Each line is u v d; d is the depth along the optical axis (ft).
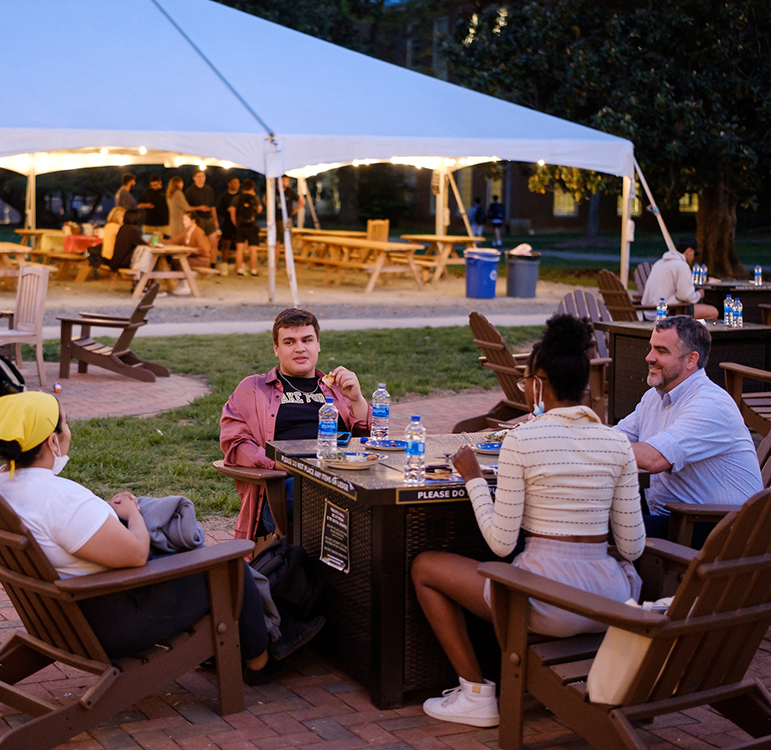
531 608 10.34
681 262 35.96
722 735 11.16
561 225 153.17
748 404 22.91
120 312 49.62
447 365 37.29
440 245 71.61
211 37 56.34
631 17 69.67
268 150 46.16
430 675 11.92
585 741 11.02
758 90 68.69
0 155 41.39
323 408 13.46
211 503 20.12
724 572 9.02
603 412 26.99
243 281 66.69
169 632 10.87
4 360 11.21
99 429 25.95
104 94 46.57
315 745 10.78
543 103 74.69
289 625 12.72
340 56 60.13
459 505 11.79
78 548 10.00
